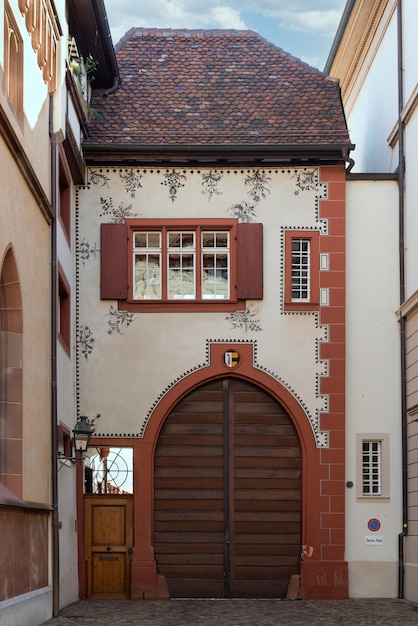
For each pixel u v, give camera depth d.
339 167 19.77
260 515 19.22
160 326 19.38
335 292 19.52
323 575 18.86
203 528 19.14
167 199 19.59
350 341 19.56
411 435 18.88
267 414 19.44
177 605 17.59
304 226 19.61
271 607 17.36
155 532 19.11
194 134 19.69
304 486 19.12
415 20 19.55
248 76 21.17
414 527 18.48
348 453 19.31
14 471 13.35
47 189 15.65
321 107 20.38
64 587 16.80
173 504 19.20
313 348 19.41
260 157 19.53
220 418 19.39
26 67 13.86
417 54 19.31
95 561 18.97
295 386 19.33
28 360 13.98
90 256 19.47
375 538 19.06
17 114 13.57
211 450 19.34
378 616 16.00
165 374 19.28
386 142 22.30
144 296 19.53
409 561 18.70
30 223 14.20
